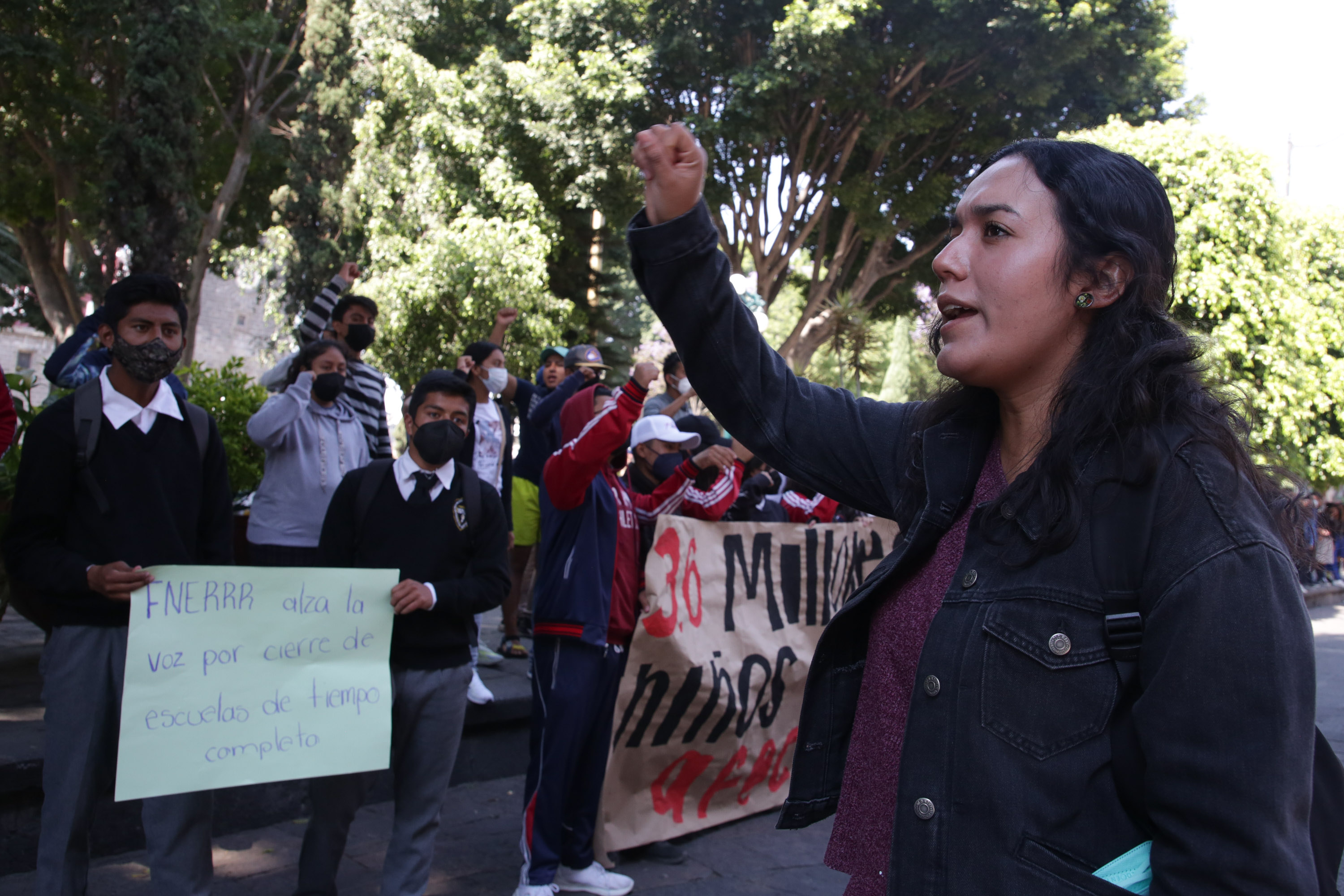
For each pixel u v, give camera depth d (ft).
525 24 54.95
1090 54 52.06
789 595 15.47
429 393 10.17
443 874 12.10
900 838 3.50
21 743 11.53
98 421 8.85
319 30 59.98
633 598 12.82
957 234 4.04
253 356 109.60
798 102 52.75
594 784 12.17
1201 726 2.99
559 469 11.30
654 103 51.60
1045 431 3.74
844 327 58.65
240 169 64.08
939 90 52.42
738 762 14.44
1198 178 45.42
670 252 4.19
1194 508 3.20
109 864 11.62
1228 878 2.89
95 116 55.93
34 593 12.84
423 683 9.89
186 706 8.49
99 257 61.57
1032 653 3.35
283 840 12.74
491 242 48.91
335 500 10.32
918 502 4.16
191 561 9.42
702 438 15.10
